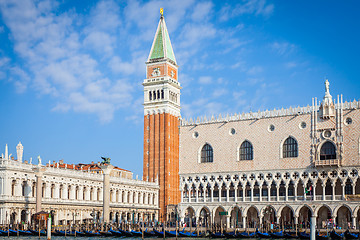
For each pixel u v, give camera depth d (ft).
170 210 520.42
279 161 422.41
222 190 459.32
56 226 357.82
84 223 389.60
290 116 424.05
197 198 457.68
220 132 458.50
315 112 411.95
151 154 540.52
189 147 472.03
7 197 353.10
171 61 559.79
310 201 400.88
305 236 293.43
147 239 314.55
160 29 570.46
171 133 543.80
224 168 449.06
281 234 300.40
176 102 565.53
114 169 569.23
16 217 361.92
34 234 325.83
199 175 460.96
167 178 529.04
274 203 417.49
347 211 394.73
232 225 441.27
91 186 449.06
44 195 388.16
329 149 403.13
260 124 438.81
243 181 437.58
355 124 392.88
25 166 377.30
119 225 390.01
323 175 400.06
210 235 315.99
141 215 504.43
